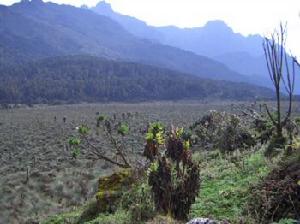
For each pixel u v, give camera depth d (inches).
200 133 754.2
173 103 7682.1
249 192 328.2
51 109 5620.1
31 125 3257.9
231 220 285.6
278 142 488.1
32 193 1052.5
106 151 1619.1
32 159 1617.9
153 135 365.7
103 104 7214.6
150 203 340.8
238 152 549.6
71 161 1446.9
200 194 369.1
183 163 318.0
